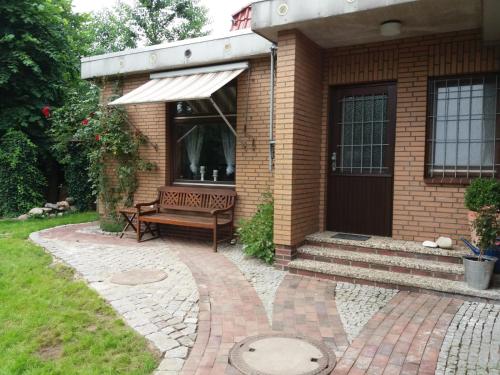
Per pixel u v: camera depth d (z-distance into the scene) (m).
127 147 9.94
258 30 6.62
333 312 4.95
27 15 13.19
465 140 6.71
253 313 4.92
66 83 15.02
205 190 9.02
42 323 4.61
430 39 6.75
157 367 3.67
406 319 4.69
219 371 3.59
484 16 5.34
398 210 7.02
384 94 7.33
